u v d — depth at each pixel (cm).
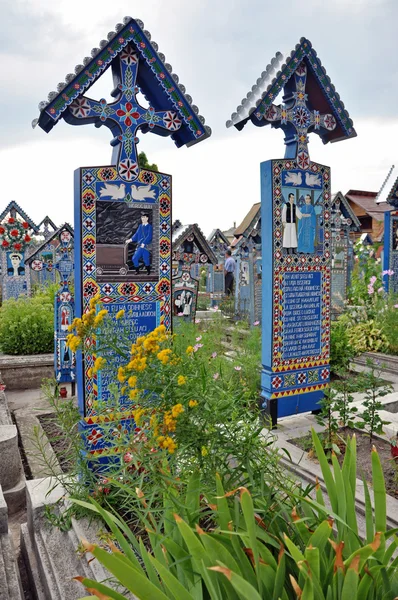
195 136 466
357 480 433
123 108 435
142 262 450
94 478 388
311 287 625
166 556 227
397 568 212
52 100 407
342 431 555
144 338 319
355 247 1412
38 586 353
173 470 299
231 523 222
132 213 443
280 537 246
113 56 423
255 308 1263
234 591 200
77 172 424
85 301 429
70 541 358
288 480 322
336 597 199
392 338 967
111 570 185
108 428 361
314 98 629
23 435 639
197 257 1112
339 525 237
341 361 823
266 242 603
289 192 604
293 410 619
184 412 288
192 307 1113
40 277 1645
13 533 468
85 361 418
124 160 437
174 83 450
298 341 619
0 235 1391
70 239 979
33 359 907
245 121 594
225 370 672
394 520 368
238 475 294
